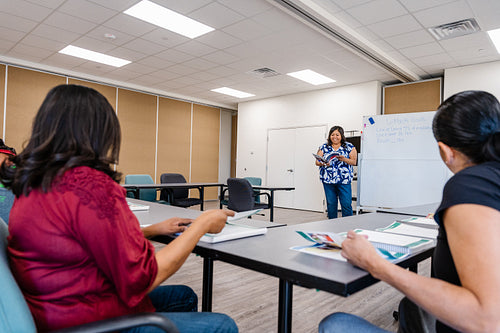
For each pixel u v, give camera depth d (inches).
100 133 28.0
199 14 160.9
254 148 347.9
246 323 78.3
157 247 137.3
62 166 25.4
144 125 311.7
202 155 364.2
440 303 22.5
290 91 308.7
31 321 23.3
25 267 25.4
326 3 151.7
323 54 211.9
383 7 153.5
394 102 261.3
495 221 21.8
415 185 173.3
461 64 224.2
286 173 319.9
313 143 301.3
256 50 207.5
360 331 30.0
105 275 26.7
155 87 307.4
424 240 41.4
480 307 20.8
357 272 28.9
